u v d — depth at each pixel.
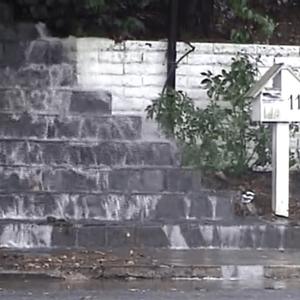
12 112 16.81
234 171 16.27
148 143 16.16
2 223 13.89
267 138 16.42
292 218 15.12
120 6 18.41
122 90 17.66
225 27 19.00
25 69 17.70
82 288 11.55
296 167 16.94
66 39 17.86
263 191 15.94
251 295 11.15
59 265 12.43
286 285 11.96
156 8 18.84
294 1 19.92
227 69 17.58
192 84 17.56
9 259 12.75
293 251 14.04
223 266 12.51
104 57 17.70
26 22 18.17
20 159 15.84
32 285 11.73
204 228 14.20
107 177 15.36
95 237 13.95
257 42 18.55
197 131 16.44
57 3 17.72
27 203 14.58
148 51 17.70
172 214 14.84
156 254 13.45
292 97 15.18
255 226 14.30
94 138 16.55
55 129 16.47
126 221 14.59
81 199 14.70
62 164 15.84
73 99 17.22
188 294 11.18
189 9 18.69
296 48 17.75
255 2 19.47
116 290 11.43
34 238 13.84
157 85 17.67
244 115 16.34
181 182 15.47
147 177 15.42
